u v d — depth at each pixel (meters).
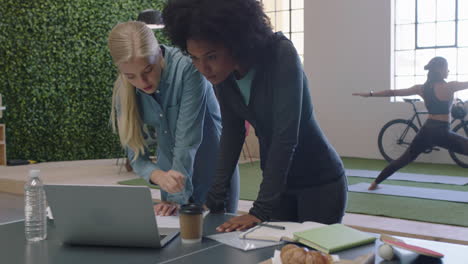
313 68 9.41
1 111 7.72
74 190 1.46
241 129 1.89
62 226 1.52
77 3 8.52
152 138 2.21
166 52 2.05
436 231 3.73
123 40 1.78
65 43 8.48
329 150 1.87
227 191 1.90
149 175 1.91
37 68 8.27
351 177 6.52
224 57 1.54
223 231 1.63
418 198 5.00
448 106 5.25
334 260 1.26
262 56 1.66
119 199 1.43
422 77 8.58
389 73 8.71
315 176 1.86
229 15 1.47
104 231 1.48
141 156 1.99
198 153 2.26
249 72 1.70
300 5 9.78
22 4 8.08
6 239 1.61
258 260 1.35
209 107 2.25
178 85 2.02
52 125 8.48
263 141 1.87
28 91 8.23
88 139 8.85
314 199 1.88
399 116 8.60
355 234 1.49
